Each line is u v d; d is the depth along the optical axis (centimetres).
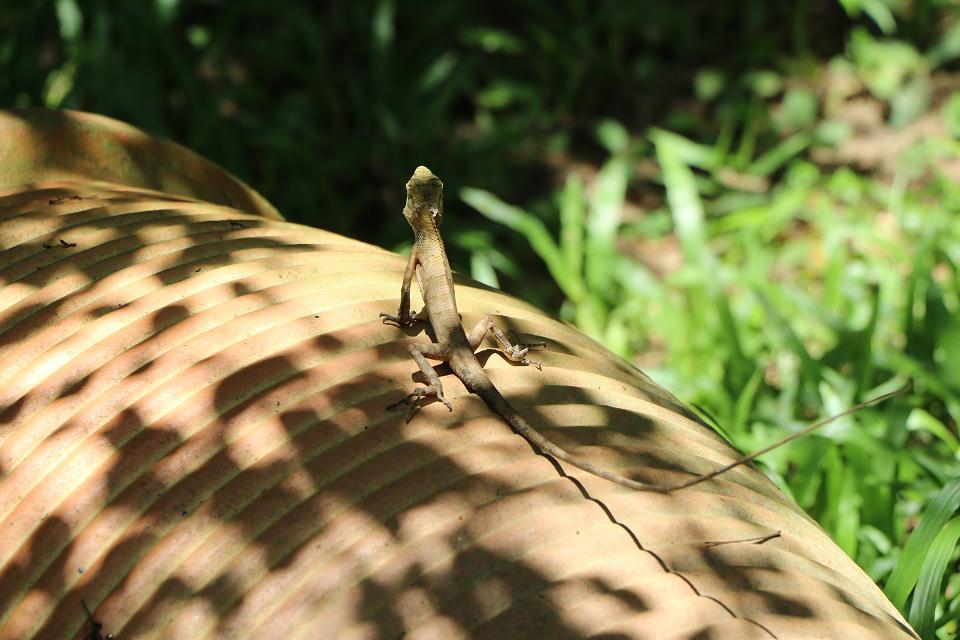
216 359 332
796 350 661
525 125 1135
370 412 316
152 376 331
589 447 311
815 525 326
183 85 973
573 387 345
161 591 274
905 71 1142
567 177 1095
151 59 993
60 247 396
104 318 358
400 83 1125
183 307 358
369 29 1138
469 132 1139
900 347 777
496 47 1205
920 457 595
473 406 329
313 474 293
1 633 280
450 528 272
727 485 313
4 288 381
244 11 1109
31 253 396
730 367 726
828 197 1020
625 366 391
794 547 295
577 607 250
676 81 1194
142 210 425
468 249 970
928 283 696
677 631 243
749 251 881
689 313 888
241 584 271
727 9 1256
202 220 418
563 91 1189
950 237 863
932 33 1188
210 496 292
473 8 1262
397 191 1017
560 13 1266
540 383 346
